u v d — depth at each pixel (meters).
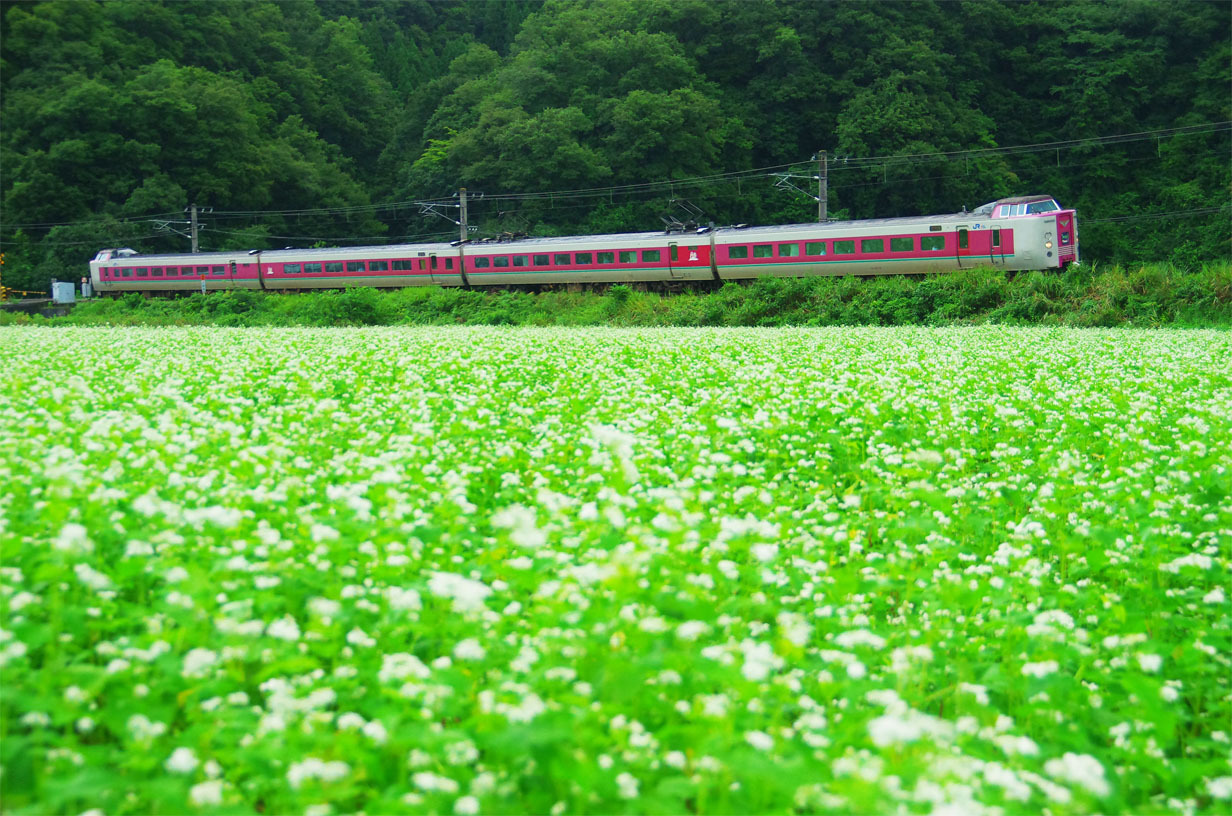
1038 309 38.53
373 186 122.50
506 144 96.88
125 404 12.05
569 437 10.42
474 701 4.53
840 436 10.94
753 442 10.67
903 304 40.50
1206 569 6.43
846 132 95.38
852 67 104.50
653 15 110.19
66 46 103.19
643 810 3.79
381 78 144.12
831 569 6.73
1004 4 108.25
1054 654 5.25
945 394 14.11
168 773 4.00
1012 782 4.05
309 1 147.88
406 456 8.36
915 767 3.91
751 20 108.50
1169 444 11.54
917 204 94.00
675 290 52.28
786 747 4.02
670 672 4.51
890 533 7.57
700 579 5.33
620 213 93.88
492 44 163.75
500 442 10.38
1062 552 7.28
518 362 18.09
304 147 114.50
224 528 6.01
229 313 51.88
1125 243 88.81
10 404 11.09
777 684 4.52
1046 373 17.41
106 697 4.40
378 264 59.34
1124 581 6.99
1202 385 16.02
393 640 5.14
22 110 97.00
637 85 100.88
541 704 3.96
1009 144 102.38
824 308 41.72
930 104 97.12
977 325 36.91
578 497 7.87
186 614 4.73
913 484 8.24
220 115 103.06
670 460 9.85
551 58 104.88
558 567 5.86
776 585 6.21
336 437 10.23
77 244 90.44
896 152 93.75
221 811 3.47
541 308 49.16
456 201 103.06
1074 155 97.25
